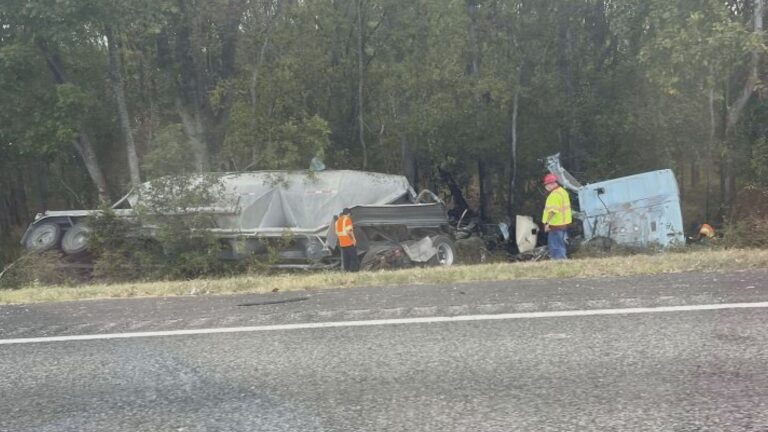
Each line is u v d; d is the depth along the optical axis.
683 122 18.81
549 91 20.55
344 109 20.19
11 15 15.52
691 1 14.73
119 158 20.83
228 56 18.80
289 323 6.20
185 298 7.81
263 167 17.73
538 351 5.04
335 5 19.34
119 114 18.66
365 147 20.05
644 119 19.17
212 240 14.11
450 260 14.83
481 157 21.75
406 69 19.22
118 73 17.88
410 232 14.85
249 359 5.18
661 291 6.66
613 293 6.70
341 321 6.16
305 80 19.30
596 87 20.58
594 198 15.48
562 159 21.31
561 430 3.70
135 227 14.38
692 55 14.59
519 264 9.02
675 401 4.02
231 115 17.92
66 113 17.03
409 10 19.17
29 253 14.16
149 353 5.46
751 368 4.50
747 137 16.94
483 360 4.90
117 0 15.57
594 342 5.18
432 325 5.88
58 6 15.04
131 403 4.38
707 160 18.81
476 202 23.77
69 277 14.10
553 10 20.41
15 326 6.64
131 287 8.72
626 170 20.19
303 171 15.08
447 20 19.25
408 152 20.67
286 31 18.59
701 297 6.31
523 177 22.11
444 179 22.38
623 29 17.06
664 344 5.05
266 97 18.56
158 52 18.44
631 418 3.81
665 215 14.81
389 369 4.81
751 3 15.71
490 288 7.36
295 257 14.35
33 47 16.55
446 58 19.36
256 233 14.22
